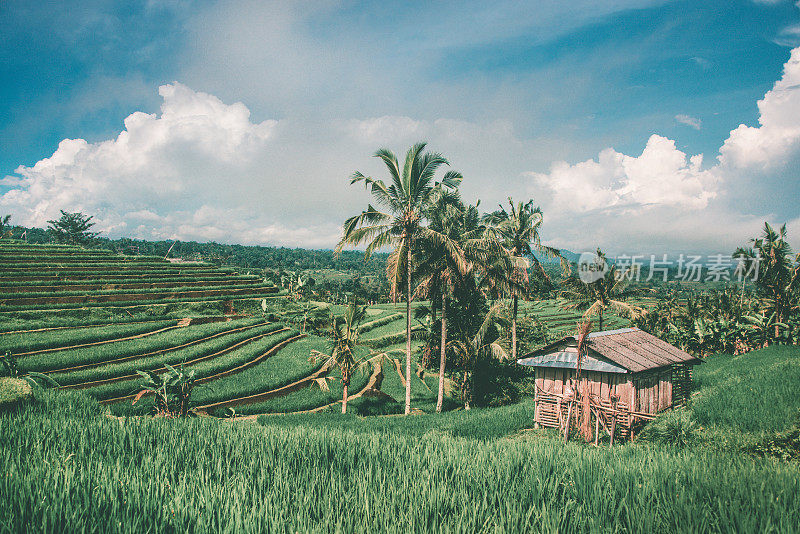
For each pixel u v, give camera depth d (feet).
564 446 30.17
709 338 123.34
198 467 19.22
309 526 13.75
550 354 62.18
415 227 72.84
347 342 82.17
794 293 111.96
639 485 17.84
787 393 48.67
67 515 12.71
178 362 100.68
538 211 105.60
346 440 27.86
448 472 20.61
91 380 84.53
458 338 94.27
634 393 55.52
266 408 81.41
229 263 610.24
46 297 154.61
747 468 20.26
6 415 29.63
